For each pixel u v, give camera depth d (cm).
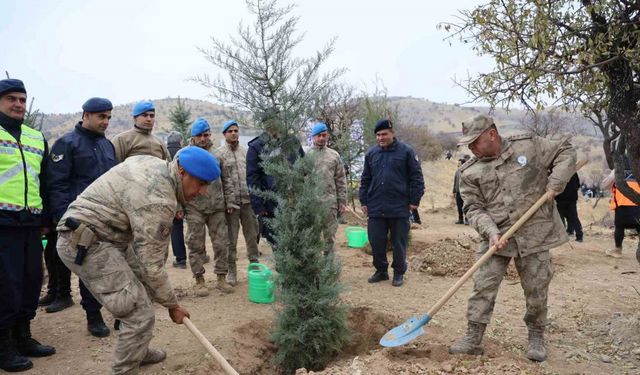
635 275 702
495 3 362
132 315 338
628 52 340
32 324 509
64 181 460
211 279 697
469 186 420
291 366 452
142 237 320
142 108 571
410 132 3066
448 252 761
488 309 410
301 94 457
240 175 644
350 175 1273
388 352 431
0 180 400
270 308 557
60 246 335
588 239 1052
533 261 398
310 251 438
